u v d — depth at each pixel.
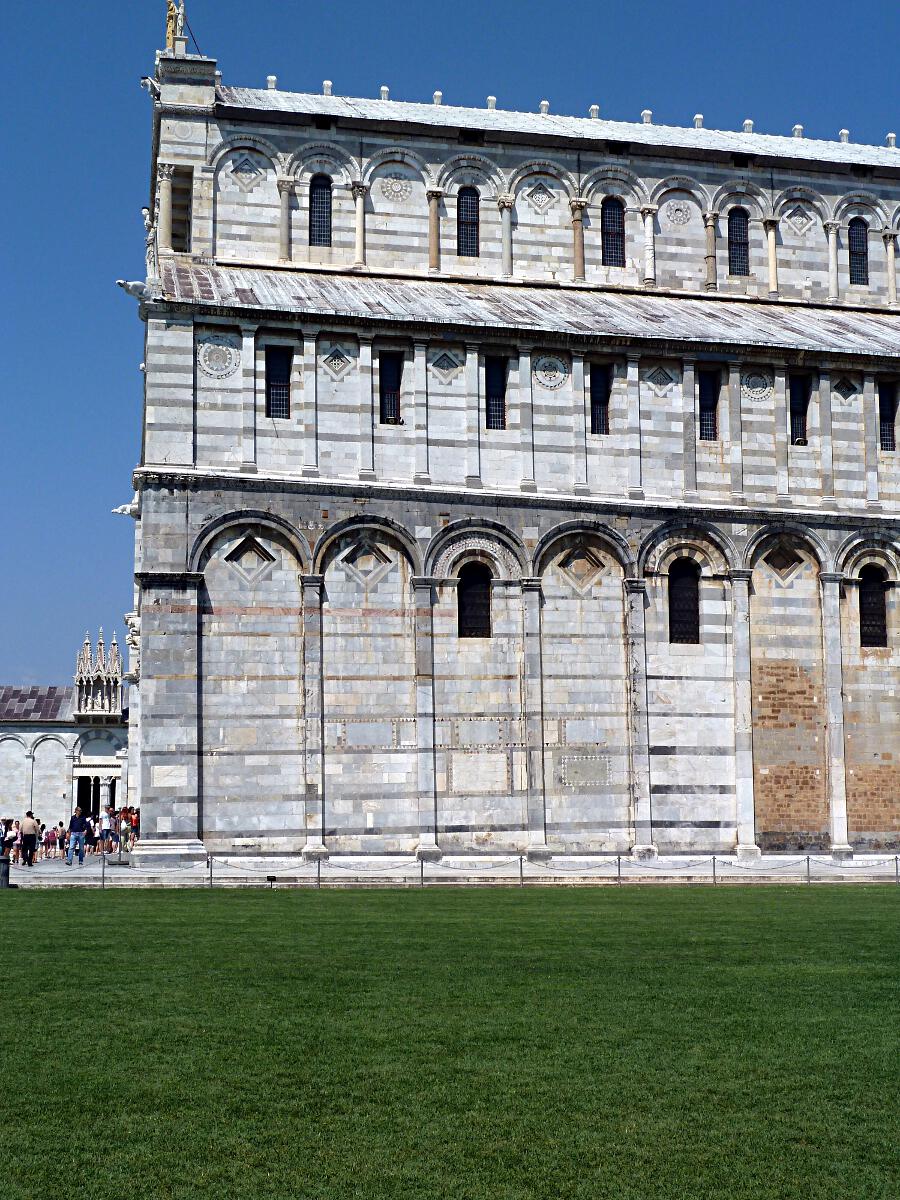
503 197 68.94
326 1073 21.80
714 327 64.81
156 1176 17.91
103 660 119.31
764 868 58.47
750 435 63.22
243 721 56.53
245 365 58.38
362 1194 17.47
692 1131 19.45
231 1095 20.78
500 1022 24.88
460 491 59.38
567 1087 21.20
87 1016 25.17
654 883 51.78
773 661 62.25
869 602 63.88
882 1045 23.39
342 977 28.72
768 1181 17.84
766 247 71.44
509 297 66.31
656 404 62.47
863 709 62.97
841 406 64.44
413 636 58.50
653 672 60.81
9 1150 18.66
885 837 62.53
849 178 72.62
